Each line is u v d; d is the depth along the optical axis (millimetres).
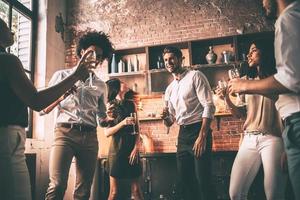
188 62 5047
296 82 975
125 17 5309
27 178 1229
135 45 5211
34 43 4602
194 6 5113
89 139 2520
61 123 2451
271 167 1935
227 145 4660
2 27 1261
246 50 4793
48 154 4422
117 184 3164
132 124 3070
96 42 2527
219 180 3805
